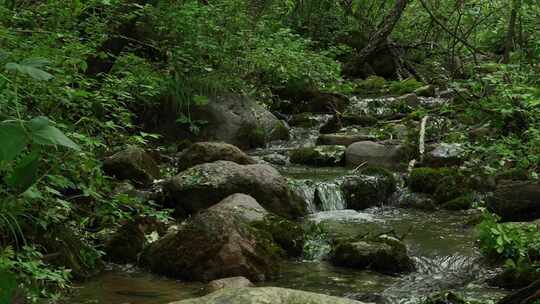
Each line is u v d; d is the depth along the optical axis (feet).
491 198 24.80
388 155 31.86
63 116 18.13
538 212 24.12
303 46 42.34
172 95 35.01
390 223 24.66
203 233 18.97
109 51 29.40
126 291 17.39
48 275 13.32
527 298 14.42
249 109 37.37
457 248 20.98
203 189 24.70
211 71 36.73
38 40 18.60
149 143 34.12
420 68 55.42
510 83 30.12
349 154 32.81
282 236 21.24
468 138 32.37
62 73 16.92
